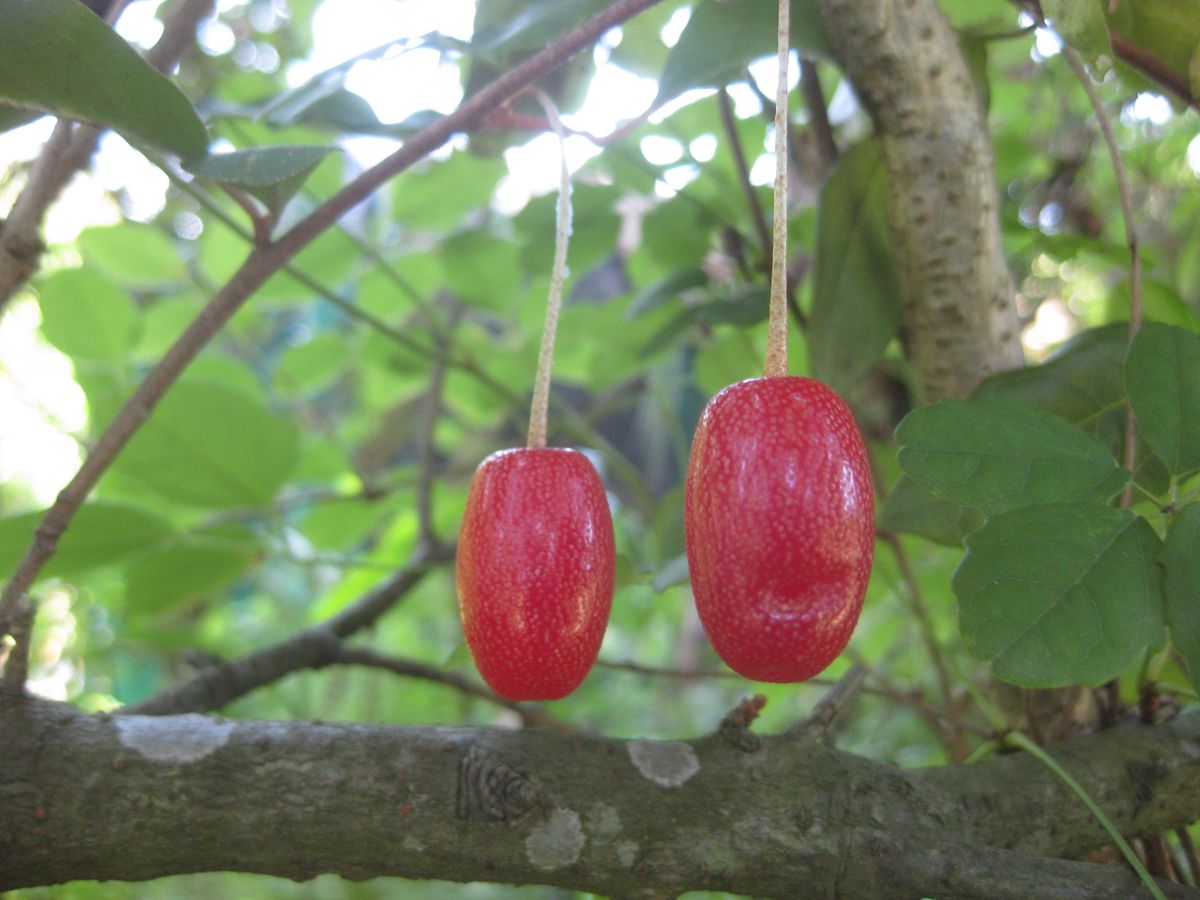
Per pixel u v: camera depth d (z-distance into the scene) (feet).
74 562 0.47
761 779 0.29
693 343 0.67
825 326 0.40
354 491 0.68
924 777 0.30
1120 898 0.26
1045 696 0.39
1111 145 0.34
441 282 0.72
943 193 0.35
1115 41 0.32
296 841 0.28
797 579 0.21
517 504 0.25
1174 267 0.63
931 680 0.78
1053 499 0.25
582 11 0.35
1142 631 0.23
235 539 0.52
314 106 0.39
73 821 0.27
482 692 0.49
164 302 0.70
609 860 0.28
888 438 0.50
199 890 0.93
